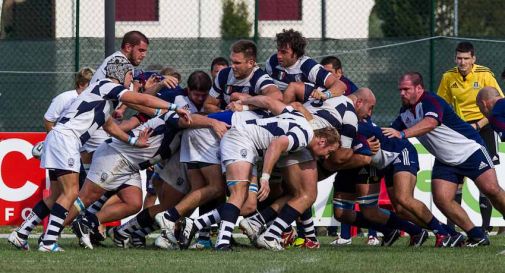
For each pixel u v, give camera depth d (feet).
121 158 117.91
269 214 117.39
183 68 226.38
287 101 118.01
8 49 222.89
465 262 99.96
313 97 116.16
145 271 90.22
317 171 120.37
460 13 263.49
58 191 115.75
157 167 124.06
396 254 109.70
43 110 220.23
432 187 127.95
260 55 224.74
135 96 109.91
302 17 277.85
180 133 118.62
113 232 121.08
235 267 93.71
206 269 91.81
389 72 226.38
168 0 277.03
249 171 110.83
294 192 115.34
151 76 127.34
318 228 157.79
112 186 118.93
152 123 118.11
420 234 128.67
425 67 224.94
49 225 111.24
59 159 109.91
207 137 115.85
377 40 226.99
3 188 156.66
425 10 258.98
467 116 160.04
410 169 125.08
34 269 91.66
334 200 130.00
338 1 276.00
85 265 95.55
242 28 277.85
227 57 226.99
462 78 160.15
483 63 221.46
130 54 122.42
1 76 219.61
